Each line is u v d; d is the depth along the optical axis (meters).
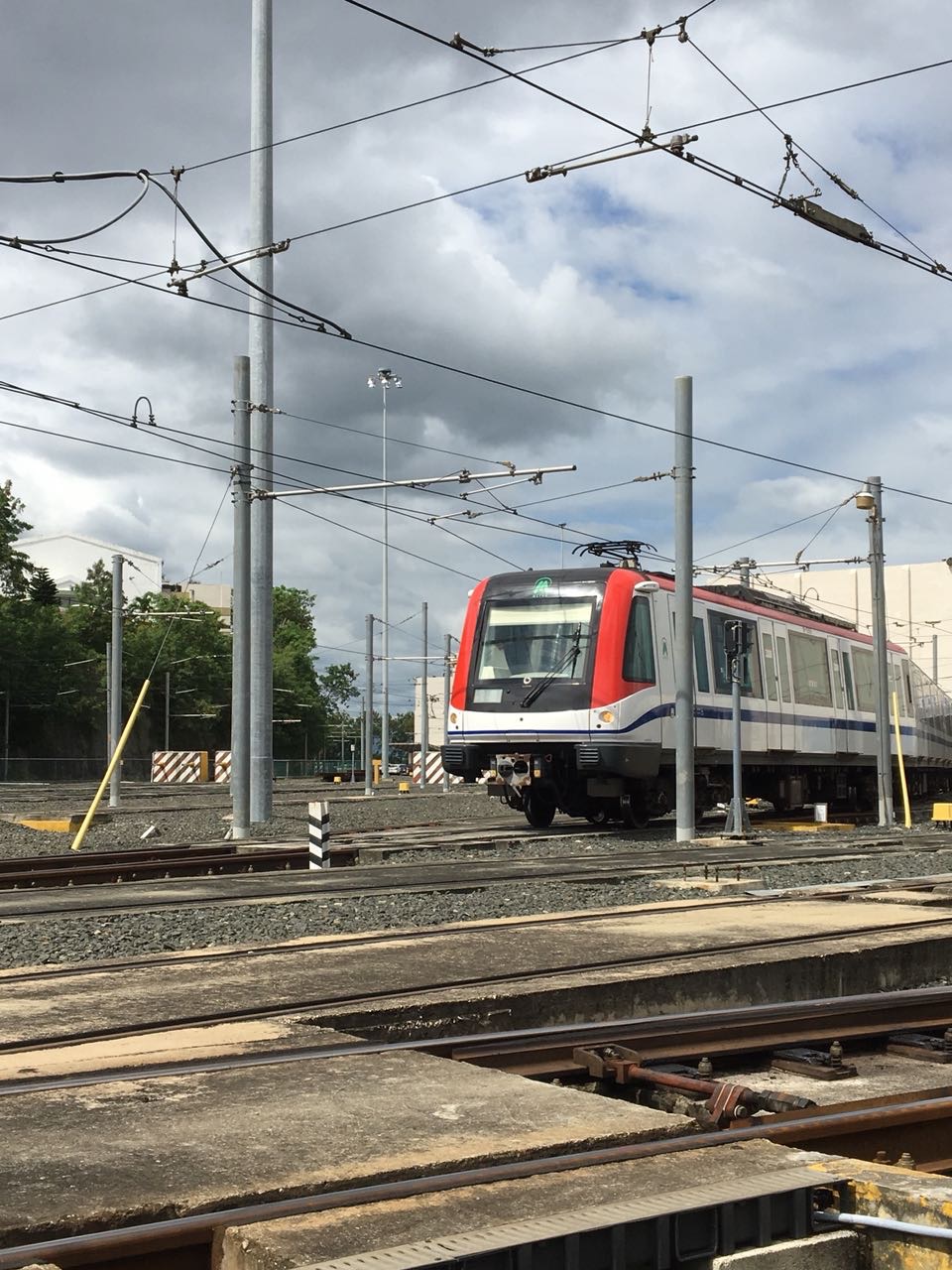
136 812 33.78
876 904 12.06
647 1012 7.80
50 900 13.64
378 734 151.88
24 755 82.06
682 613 21.34
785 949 8.99
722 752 25.16
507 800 24.44
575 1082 6.32
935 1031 8.01
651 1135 4.57
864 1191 3.98
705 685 24.28
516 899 12.89
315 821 18.02
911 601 70.94
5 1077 5.38
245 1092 5.10
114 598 38.34
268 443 24.64
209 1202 3.77
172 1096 5.03
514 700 22.17
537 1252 3.40
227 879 15.77
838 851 19.06
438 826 25.81
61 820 28.28
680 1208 3.65
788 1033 7.32
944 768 41.88
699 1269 3.66
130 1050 5.94
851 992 8.92
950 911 11.36
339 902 12.80
